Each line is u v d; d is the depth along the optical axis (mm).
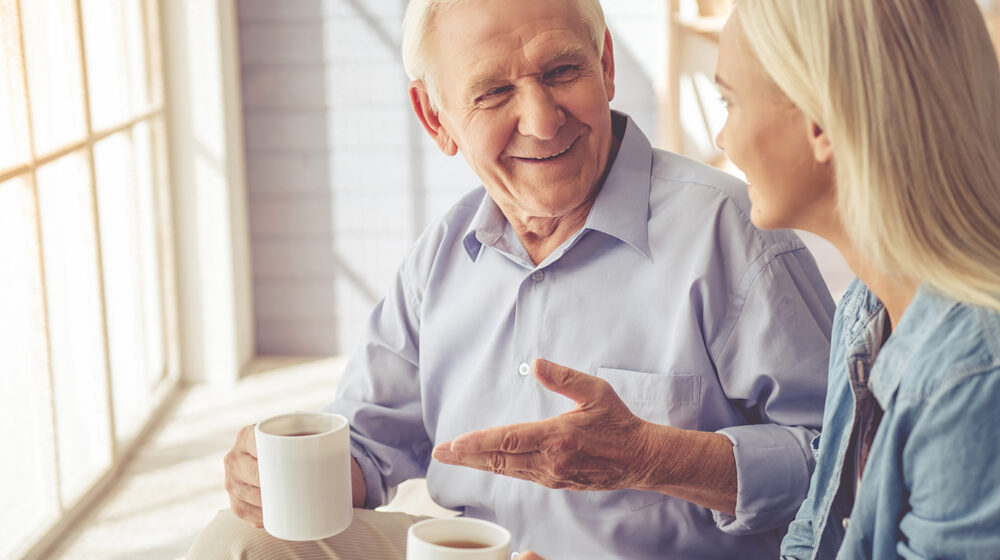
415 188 4426
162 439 3559
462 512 1560
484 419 1479
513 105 1327
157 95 3971
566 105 1313
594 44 1360
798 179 973
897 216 882
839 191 917
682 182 1404
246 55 4324
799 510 1183
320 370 4336
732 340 1338
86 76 3045
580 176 1353
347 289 4508
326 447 1142
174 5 3965
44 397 2727
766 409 1328
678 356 1349
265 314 4531
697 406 1348
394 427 1569
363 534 1421
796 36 901
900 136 872
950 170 875
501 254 1475
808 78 899
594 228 1378
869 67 873
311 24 4297
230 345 4152
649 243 1381
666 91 4262
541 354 1426
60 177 3018
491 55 1301
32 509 2744
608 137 1399
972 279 861
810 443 1263
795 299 1317
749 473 1215
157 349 3990
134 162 3666
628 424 1146
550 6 1302
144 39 3889
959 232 876
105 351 3145
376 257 4484
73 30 2998
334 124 4383
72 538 2812
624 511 1360
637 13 4309
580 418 1117
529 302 1437
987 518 829
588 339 1405
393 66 4324
